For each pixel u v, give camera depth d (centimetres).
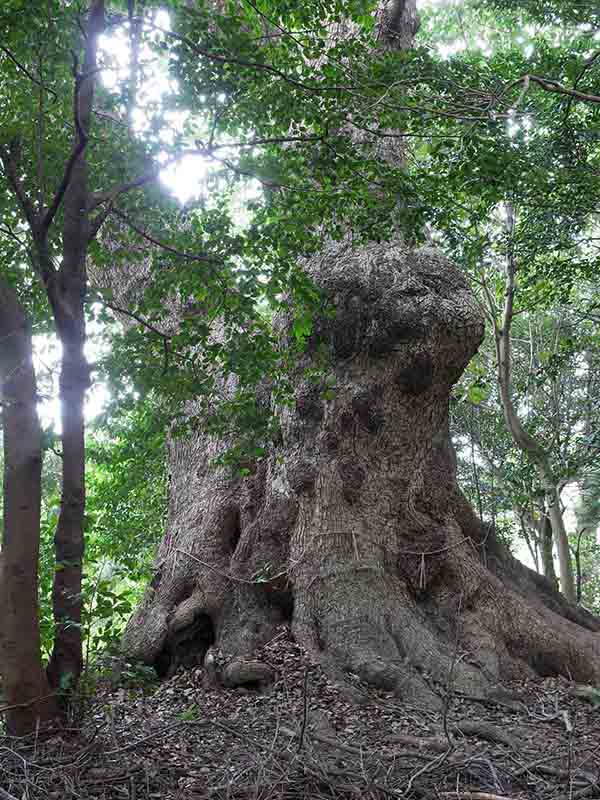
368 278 1109
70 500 689
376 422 1094
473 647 1029
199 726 699
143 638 1045
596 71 1148
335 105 807
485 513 2098
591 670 1061
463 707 899
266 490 1115
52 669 672
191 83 779
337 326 1098
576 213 1316
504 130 912
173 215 874
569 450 1923
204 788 550
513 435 1722
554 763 639
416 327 1080
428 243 1228
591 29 1309
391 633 999
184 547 1113
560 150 1205
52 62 725
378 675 932
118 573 722
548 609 1173
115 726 682
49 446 693
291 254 830
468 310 1099
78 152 665
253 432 889
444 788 559
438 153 868
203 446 1205
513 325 2295
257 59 764
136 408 963
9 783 527
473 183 889
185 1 941
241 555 1084
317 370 915
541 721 862
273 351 867
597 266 1484
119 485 1622
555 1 1304
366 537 1057
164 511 1662
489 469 2106
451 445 1213
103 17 696
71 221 708
